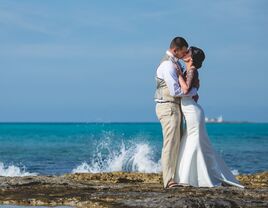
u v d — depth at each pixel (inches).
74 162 1022.4
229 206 283.9
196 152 354.3
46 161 1056.2
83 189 339.9
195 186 353.4
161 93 356.8
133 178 410.6
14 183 362.0
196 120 353.4
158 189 336.5
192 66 354.6
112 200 298.4
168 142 354.6
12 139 2352.4
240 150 1477.6
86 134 2957.7
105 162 939.3
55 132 3587.6
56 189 339.9
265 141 2144.4
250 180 406.0
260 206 285.1
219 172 357.4
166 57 357.4
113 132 2960.1
